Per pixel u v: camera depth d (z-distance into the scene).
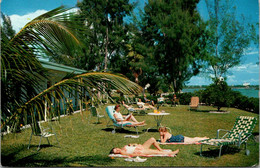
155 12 27.42
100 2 27.33
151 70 29.00
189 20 25.58
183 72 27.69
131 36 31.09
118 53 33.03
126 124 8.49
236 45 21.66
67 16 4.14
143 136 8.19
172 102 23.50
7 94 3.79
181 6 26.52
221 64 22.64
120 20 30.47
